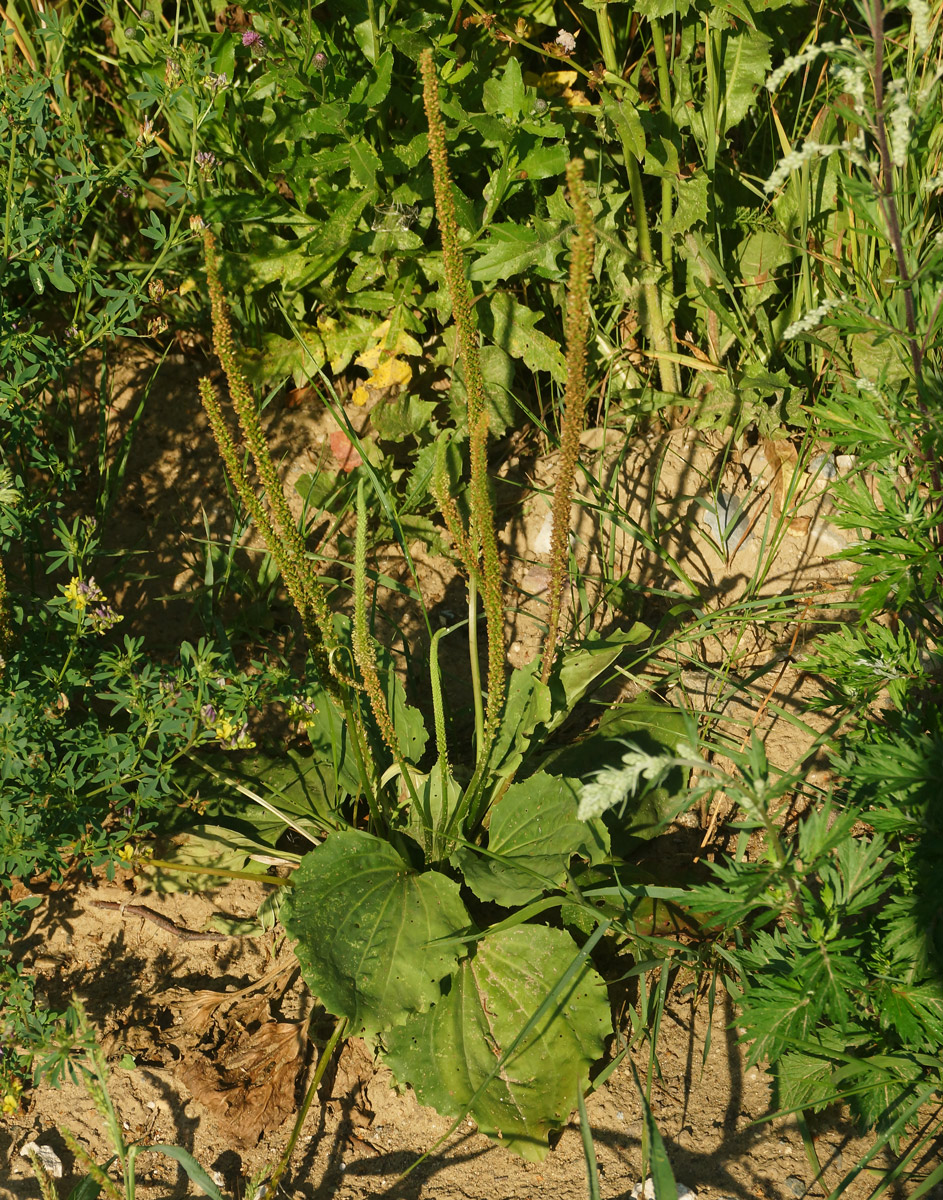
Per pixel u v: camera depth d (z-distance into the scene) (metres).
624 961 2.58
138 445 3.66
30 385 3.02
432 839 2.62
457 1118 2.31
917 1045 2.13
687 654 3.24
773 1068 2.26
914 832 2.27
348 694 2.45
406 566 3.49
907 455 2.61
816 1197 2.13
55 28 3.29
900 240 2.22
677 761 1.69
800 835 2.05
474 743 3.04
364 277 3.54
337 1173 2.28
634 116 3.19
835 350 3.46
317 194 3.49
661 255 3.63
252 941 2.69
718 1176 2.19
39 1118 2.36
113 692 2.85
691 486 3.55
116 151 3.78
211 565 3.20
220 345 1.91
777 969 2.22
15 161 2.93
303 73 3.16
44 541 3.40
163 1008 2.55
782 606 3.30
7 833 2.34
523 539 3.55
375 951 2.32
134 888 2.74
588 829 2.48
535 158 3.21
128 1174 1.98
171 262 3.49
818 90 3.65
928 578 2.39
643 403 3.63
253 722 3.13
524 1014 2.35
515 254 3.28
